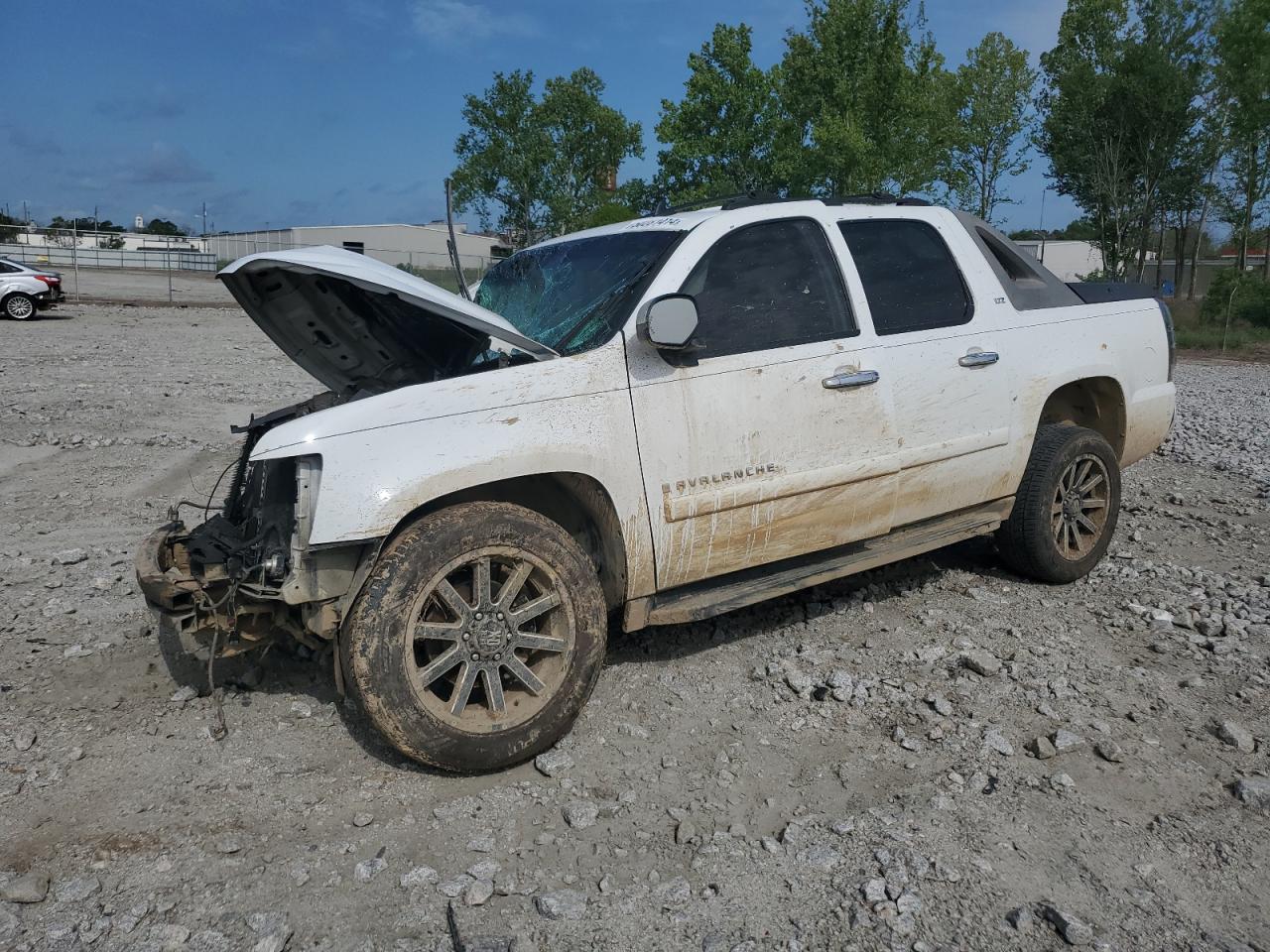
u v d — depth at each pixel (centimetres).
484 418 351
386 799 334
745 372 405
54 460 837
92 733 375
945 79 2608
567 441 362
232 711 394
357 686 329
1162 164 2905
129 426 988
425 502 338
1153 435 583
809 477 421
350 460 330
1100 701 407
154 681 420
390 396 345
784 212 437
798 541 428
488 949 259
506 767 355
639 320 376
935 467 464
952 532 488
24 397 1148
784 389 414
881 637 471
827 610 504
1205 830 321
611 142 3734
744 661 445
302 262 358
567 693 359
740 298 414
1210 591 538
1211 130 2848
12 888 281
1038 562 529
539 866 301
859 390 434
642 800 337
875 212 470
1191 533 666
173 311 2886
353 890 288
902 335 454
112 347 1809
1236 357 2338
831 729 385
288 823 320
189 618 350
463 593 364
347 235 5816
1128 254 3095
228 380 1374
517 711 353
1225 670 437
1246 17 2655
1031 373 503
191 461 838
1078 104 2967
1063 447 521
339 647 342
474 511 347
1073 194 3166
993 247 521
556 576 358
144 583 346
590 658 364
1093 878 296
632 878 295
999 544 541
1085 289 570
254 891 286
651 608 402
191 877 292
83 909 277
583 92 3653
